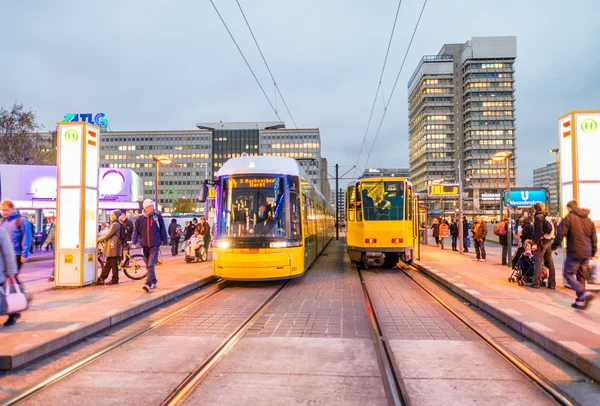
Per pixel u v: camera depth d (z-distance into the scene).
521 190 29.86
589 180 9.40
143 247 9.76
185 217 43.06
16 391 4.42
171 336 6.52
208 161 140.38
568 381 4.62
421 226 30.58
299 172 12.42
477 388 4.47
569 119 9.62
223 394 4.34
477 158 121.75
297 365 5.20
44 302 8.27
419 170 136.25
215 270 11.13
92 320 6.74
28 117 40.25
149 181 141.88
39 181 29.52
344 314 8.08
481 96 123.44
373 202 15.02
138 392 4.40
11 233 7.25
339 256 21.98
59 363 5.31
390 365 5.18
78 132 10.40
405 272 14.64
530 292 9.25
